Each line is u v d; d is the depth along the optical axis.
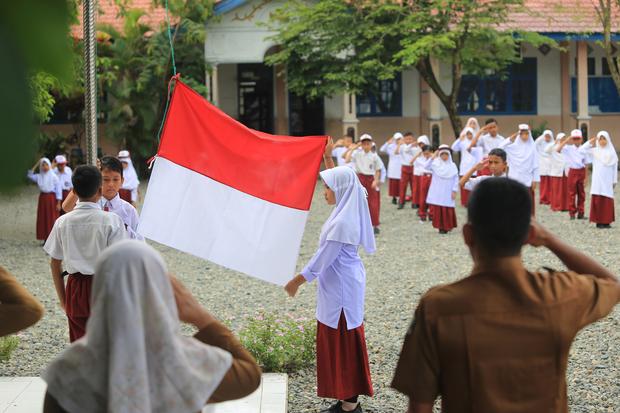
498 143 18.28
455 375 2.37
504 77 26.28
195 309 2.44
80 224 5.27
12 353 7.77
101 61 21.44
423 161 17.23
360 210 5.66
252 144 5.42
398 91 29.25
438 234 15.51
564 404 2.44
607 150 15.52
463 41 22.88
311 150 5.35
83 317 5.32
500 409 2.34
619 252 13.05
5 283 2.63
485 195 2.43
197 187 5.41
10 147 1.00
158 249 14.19
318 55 24.38
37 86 1.03
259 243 5.34
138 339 1.94
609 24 22.64
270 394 6.05
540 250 13.27
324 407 6.17
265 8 25.58
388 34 23.73
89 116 6.46
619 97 29.70
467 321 2.35
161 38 23.86
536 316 2.36
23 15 1.02
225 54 25.66
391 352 7.70
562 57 29.34
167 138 5.45
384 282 11.05
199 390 2.06
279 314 9.27
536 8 28.25
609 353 7.59
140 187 23.27
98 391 2.00
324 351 5.72
